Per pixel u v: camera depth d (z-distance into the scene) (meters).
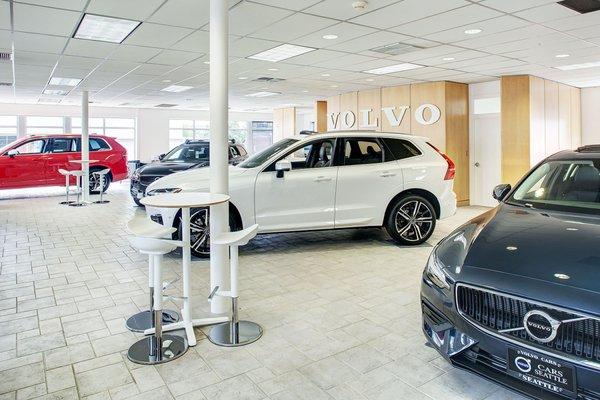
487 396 2.16
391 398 2.16
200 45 5.87
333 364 2.50
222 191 3.29
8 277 4.15
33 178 10.09
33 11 4.45
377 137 5.30
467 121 9.53
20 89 10.26
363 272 4.31
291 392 2.21
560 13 4.50
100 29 5.18
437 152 5.53
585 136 10.72
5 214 7.93
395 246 5.41
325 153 5.16
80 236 6.05
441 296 2.12
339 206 5.01
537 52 6.32
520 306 1.82
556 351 1.72
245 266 4.53
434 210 5.46
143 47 5.99
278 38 5.52
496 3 4.19
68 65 7.28
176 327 2.94
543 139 8.95
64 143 10.59
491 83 9.15
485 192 9.50
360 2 4.15
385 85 9.77
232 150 9.17
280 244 5.57
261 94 11.63
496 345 1.88
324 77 8.64
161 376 2.37
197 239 4.77
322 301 3.51
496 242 2.18
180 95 11.58
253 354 2.62
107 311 3.31
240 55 6.57
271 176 4.78
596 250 1.96
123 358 2.57
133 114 16.27
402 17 4.64
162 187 4.75
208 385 2.28
